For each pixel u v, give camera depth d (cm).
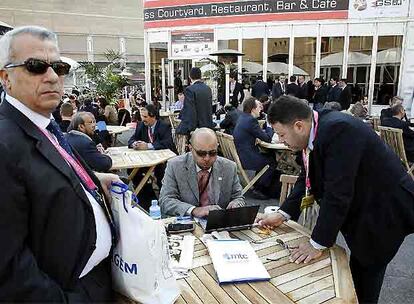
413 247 316
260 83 995
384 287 254
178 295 122
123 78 1138
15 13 1969
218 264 144
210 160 223
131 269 115
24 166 93
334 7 1027
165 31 1215
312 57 1216
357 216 167
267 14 1084
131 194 118
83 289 106
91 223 105
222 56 920
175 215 215
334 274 141
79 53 2167
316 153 161
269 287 132
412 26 970
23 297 90
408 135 500
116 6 2242
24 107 105
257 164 442
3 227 89
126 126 718
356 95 1061
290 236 176
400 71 1009
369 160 158
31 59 102
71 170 103
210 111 521
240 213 181
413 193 166
